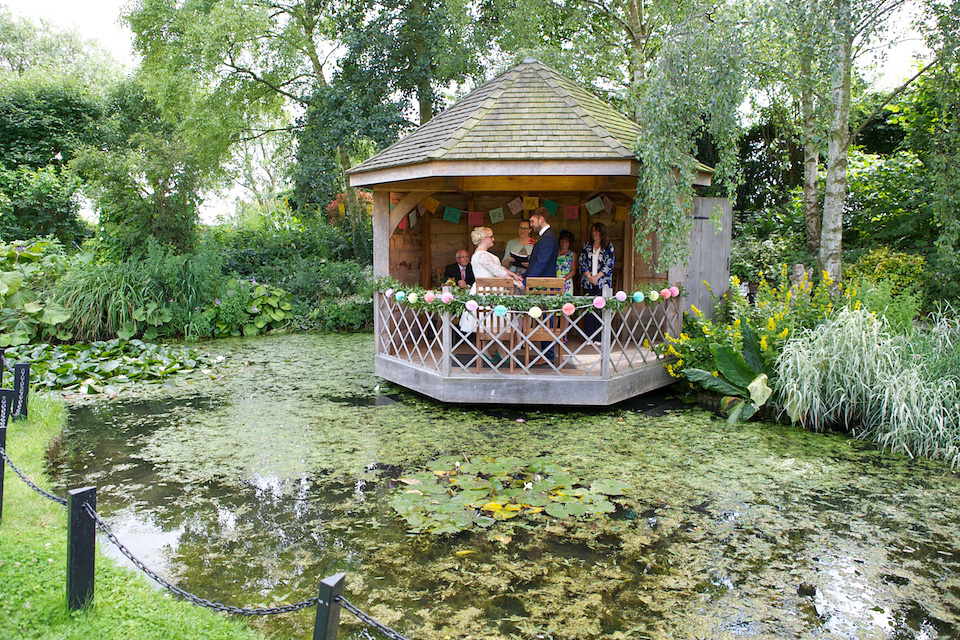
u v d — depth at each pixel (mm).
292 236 14836
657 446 5199
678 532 3703
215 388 7340
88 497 2611
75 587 2604
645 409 6328
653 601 2986
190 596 2305
